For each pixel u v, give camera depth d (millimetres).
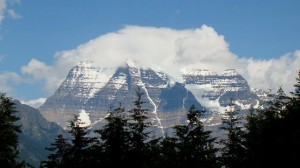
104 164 65500
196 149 62156
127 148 65875
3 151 64062
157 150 63906
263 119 65000
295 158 57625
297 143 57812
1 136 63656
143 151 65250
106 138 65750
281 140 59531
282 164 59438
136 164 65250
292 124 59938
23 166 65438
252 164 64812
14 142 65000
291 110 60156
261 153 62188
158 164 61438
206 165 62531
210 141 65875
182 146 61594
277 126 60844
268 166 61469
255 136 64438
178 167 60906
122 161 65250
